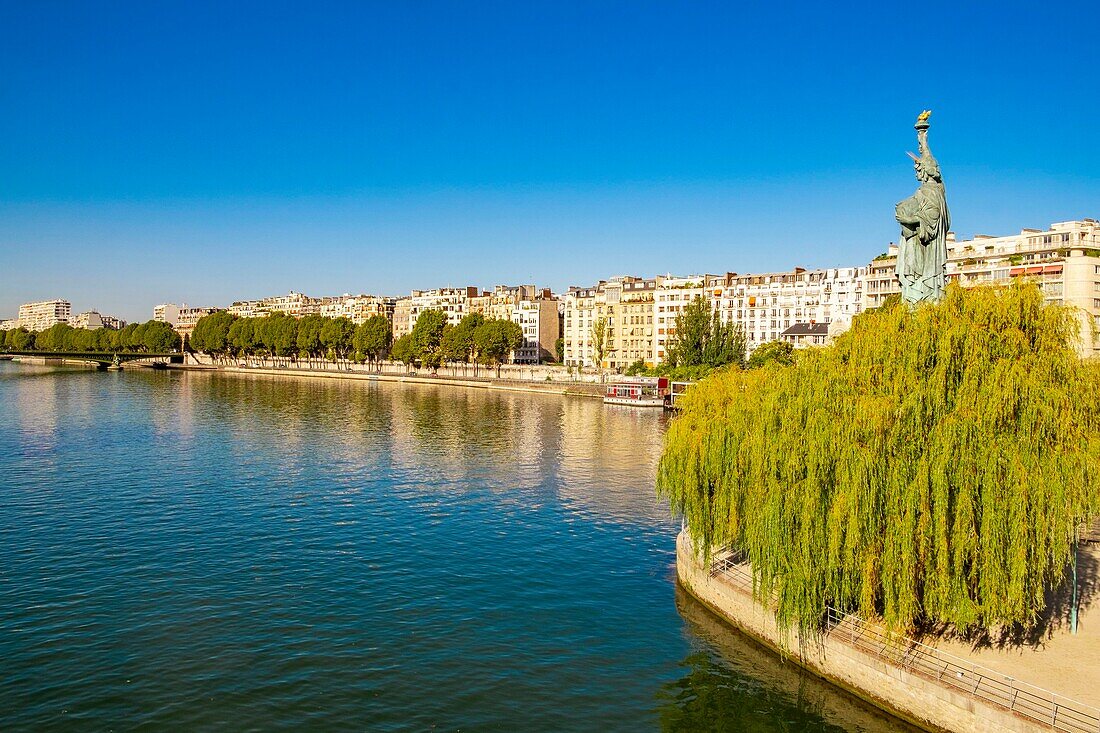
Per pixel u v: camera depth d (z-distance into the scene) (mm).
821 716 38531
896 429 36688
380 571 58188
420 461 103812
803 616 39031
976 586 35844
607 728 37625
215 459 102812
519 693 40625
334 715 38125
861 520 36812
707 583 50500
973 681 34375
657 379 196875
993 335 36219
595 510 77625
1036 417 34188
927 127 46000
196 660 43125
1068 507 33688
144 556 60250
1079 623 40062
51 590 52594
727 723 37906
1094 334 38188
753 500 43500
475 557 61906
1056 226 151750
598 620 49500
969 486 34625
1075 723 30516
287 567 58531
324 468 97688
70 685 40094
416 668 43000
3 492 80812
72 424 136625
